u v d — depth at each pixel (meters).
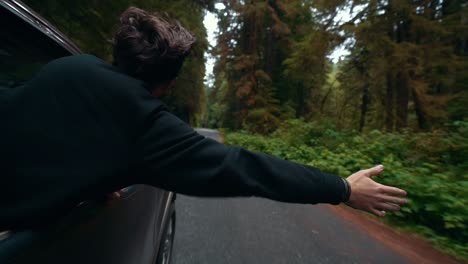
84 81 1.02
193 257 3.56
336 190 1.12
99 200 1.41
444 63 11.76
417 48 11.88
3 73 1.82
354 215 6.09
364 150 8.83
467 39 12.41
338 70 18.20
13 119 0.98
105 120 0.99
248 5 28.81
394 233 5.15
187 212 5.38
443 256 4.29
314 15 15.71
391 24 13.23
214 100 40.03
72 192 0.94
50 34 1.65
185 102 32.59
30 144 0.96
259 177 1.09
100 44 9.02
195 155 1.03
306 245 4.17
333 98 21.27
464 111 11.41
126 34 1.16
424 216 5.59
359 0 13.44
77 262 1.18
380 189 1.15
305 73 17.39
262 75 28.80
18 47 1.69
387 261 3.88
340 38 14.77
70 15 8.12
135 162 1.00
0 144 0.96
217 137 28.34
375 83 15.01
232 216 5.33
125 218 1.69
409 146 8.86
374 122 17.75
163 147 1.01
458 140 7.86
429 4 12.36
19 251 0.92
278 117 29.72
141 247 1.89
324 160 9.18
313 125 14.52
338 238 4.59
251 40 31.19
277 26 28.45
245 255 3.71
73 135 0.97
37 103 0.99
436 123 12.12
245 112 30.14
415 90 12.27
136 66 1.18
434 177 6.15
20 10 1.48
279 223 5.11
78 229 1.22
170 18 1.30
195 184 1.02
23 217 0.93
